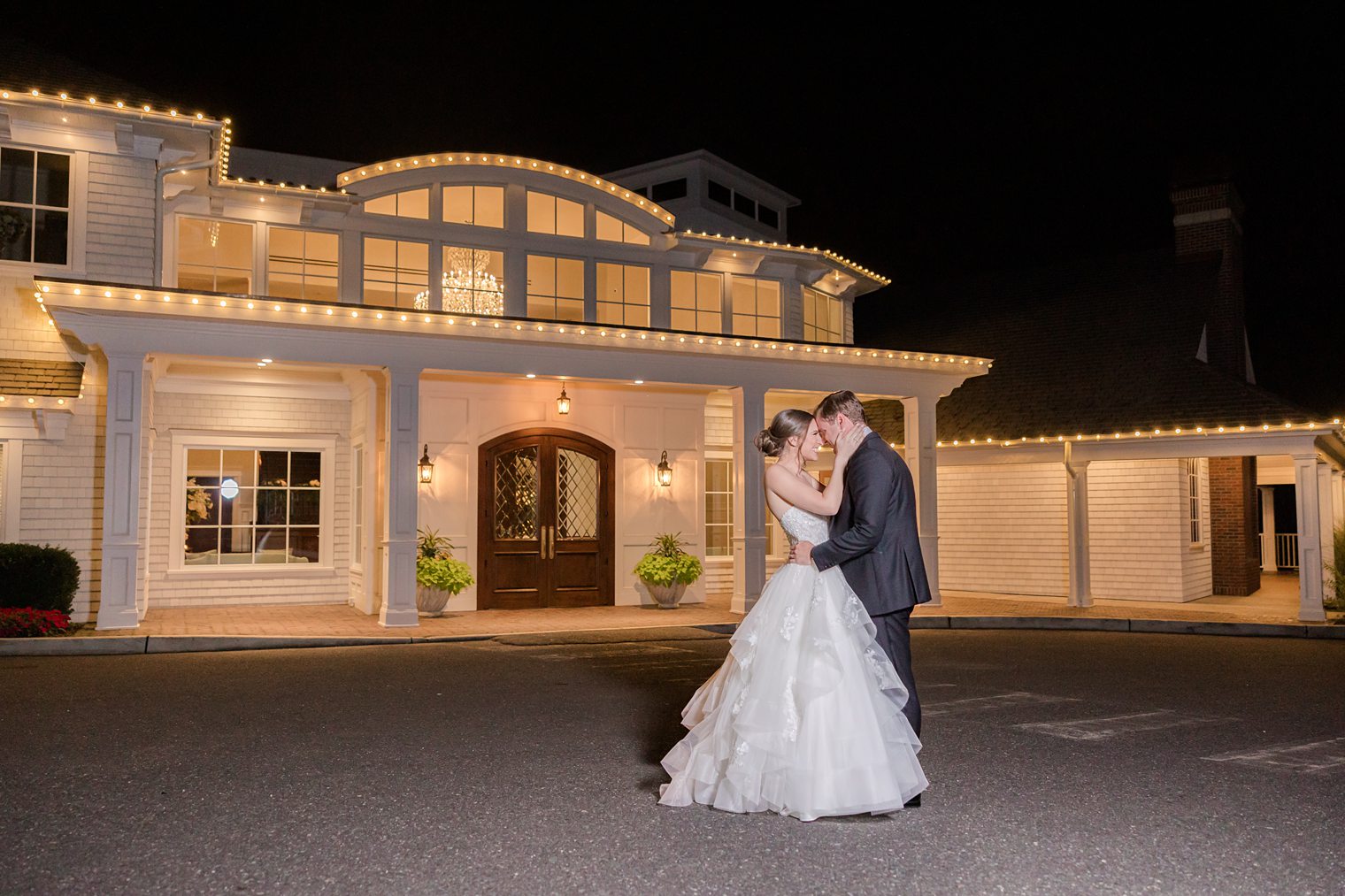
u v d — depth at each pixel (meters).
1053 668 9.95
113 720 6.77
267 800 4.83
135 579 11.91
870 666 4.73
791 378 15.83
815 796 4.50
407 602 12.95
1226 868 3.96
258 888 3.67
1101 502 18.92
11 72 12.48
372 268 15.62
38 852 4.05
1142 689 8.56
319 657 10.34
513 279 16.34
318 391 16.22
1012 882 3.78
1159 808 4.82
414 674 9.12
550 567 16.17
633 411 16.95
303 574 15.99
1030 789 5.16
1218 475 20.23
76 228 13.04
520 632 12.57
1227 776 5.45
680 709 7.34
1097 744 6.27
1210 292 19.77
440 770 5.45
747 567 15.23
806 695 4.59
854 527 4.81
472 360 13.69
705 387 15.54
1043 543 19.14
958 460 18.41
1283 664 10.32
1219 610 16.36
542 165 16.36
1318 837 4.36
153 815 4.57
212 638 11.07
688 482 17.36
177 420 15.30
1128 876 3.86
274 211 15.04
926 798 4.98
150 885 3.69
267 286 15.05
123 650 10.71
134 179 13.35
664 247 17.56
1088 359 19.38
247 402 15.77
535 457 16.25
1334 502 20.95
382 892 3.64
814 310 20.02
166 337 12.15
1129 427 16.91
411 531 13.05
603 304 17.12
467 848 4.14
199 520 15.50
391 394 13.23
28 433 12.62
